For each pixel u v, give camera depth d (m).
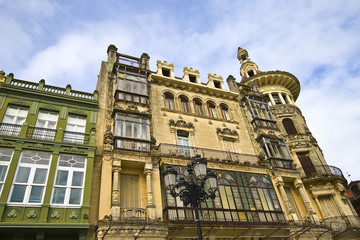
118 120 17.06
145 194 15.07
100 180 14.61
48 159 13.63
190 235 14.20
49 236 11.91
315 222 18.05
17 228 11.08
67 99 17.12
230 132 21.89
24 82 16.97
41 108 16.14
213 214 14.82
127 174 15.62
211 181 10.45
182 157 16.88
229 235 15.08
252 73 34.16
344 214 19.86
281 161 20.94
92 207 13.62
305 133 25.55
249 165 18.64
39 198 12.37
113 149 15.38
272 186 18.30
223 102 24.50
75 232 12.23
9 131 14.16
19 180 12.45
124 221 12.91
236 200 16.23
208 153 19.03
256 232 15.44
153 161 16.09
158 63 24.41
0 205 11.38
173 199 14.58
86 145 14.77
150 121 19.05
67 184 13.21
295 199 19.94
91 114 17.23
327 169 22.70
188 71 25.44
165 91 22.30
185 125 20.44
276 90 29.84
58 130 15.28
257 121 23.69
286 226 16.05
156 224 13.13
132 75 20.98
